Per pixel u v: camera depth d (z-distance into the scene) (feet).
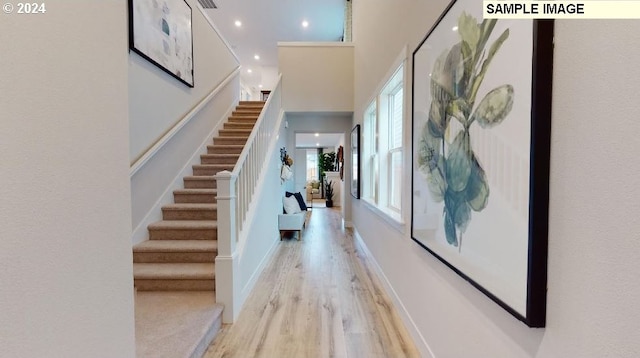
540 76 2.80
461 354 4.51
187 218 10.80
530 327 2.91
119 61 3.05
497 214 3.44
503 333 3.49
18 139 2.02
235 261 7.88
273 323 7.61
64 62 2.38
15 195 2.00
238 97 19.61
